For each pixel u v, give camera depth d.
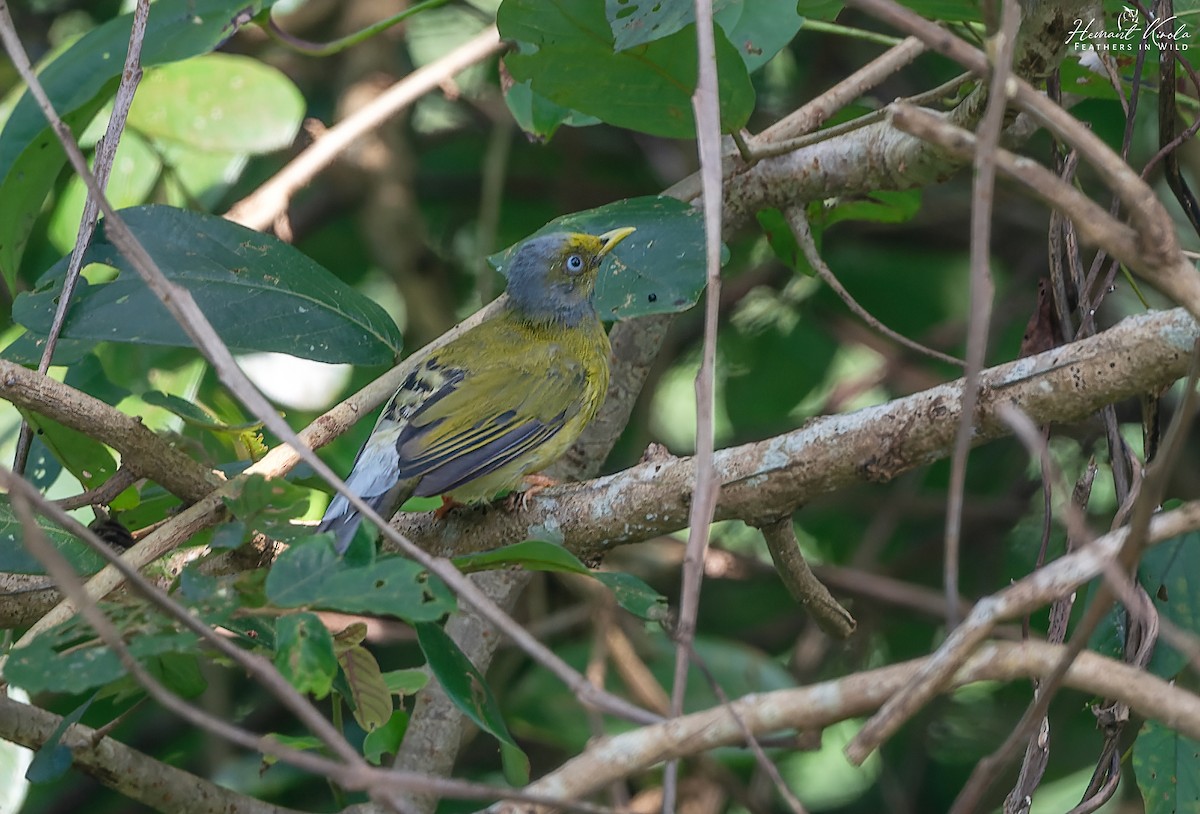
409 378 10.04
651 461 7.78
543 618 13.01
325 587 5.86
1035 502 14.48
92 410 7.50
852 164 9.73
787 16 9.41
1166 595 7.29
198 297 8.29
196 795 8.06
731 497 7.36
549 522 8.06
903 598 13.26
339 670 7.49
